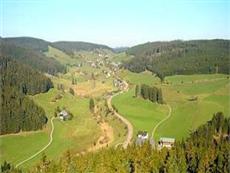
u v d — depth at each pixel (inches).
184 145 6988.2
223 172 5472.4
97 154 6407.5
